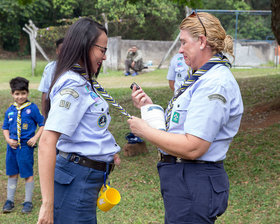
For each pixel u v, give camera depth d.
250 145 6.21
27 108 4.51
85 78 2.35
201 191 2.21
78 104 2.26
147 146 7.01
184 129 2.15
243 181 5.02
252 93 10.55
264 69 19.44
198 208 2.21
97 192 2.49
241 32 27.94
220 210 2.26
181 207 2.25
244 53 21.47
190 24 2.23
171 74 6.15
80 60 2.36
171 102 2.37
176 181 2.27
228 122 2.22
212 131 2.09
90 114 2.35
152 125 2.31
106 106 2.44
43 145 2.17
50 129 2.17
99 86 2.43
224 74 2.20
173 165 2.30
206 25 2.21
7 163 4.54
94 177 2.40
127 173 5.66
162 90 12.38
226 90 2.15
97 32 2.33
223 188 2.27
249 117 8.09
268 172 5.14
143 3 22.72
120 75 18.14
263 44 21.77
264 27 27.78
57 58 2.38
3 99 11.48
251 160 5.59
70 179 2.37
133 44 22.45
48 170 2.15
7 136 4.51
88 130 2.37
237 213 4.20
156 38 23.62
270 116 7.84
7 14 35.03
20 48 37.88
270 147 5.99
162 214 4.29
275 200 4.33
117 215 4.31
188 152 2.10
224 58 2.30
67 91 2.23
